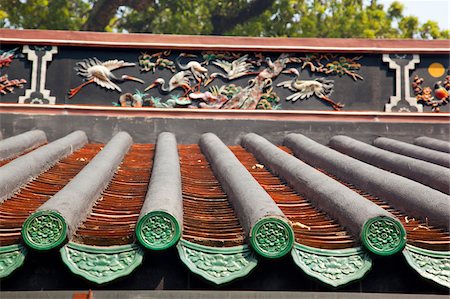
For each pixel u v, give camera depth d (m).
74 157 6.17
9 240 3.28
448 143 6.72
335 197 4.12
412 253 3.39
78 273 3.19
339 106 7.46
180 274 3.35
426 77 7.52
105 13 19.81
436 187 4.97
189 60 7.48
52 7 20.61
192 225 3.74
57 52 7.30
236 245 3.38
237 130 7.30
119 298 3.29
